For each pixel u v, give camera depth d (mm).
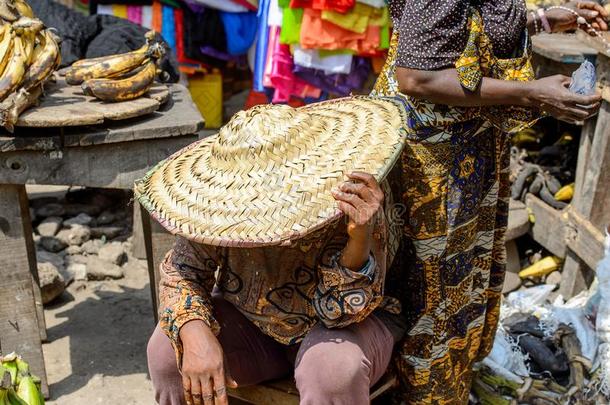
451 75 2080
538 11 2660
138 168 2627
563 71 3346
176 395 2225
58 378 2924
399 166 2242
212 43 4699
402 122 2102
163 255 2789
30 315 2717
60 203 4145
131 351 3105
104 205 4117
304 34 4180
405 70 2105
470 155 2260
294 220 1866
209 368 2027
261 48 4559
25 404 2078
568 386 2666
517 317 3025
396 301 2297
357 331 2098
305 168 1975
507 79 2170
